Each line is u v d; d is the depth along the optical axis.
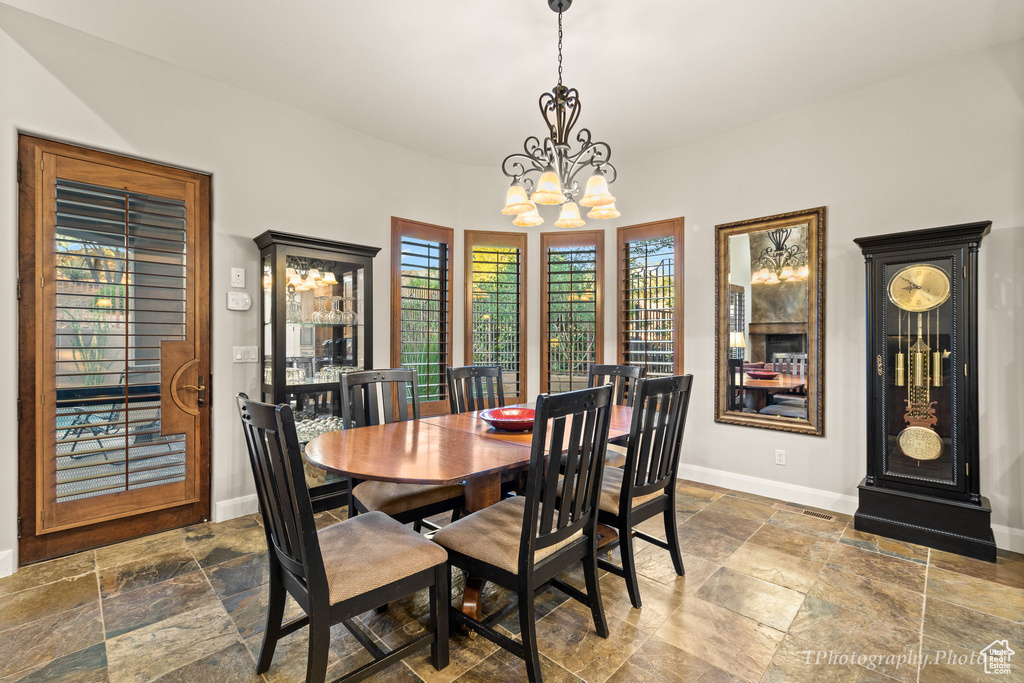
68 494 2.44
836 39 2.51
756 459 3.45
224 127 2.95
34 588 2.13
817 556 2.46
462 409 3.01
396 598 1.48
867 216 2.99
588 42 2.52
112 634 1.80
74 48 2.43
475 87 3.00
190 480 2.85
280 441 1.27
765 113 3.32
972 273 2.49
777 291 3.36
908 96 2.84
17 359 2.31
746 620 1.91
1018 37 2.51
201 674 1.59
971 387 2.50
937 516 2.56
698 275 3.74
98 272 2.54
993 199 2.60
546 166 2.53
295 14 2.30
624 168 4.14
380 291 3.76
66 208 2.45
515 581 1.52
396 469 1.60
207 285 2.91
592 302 4.29
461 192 4.30
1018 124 2.53
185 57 2.68
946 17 2.33
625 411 2.70
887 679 1.57
